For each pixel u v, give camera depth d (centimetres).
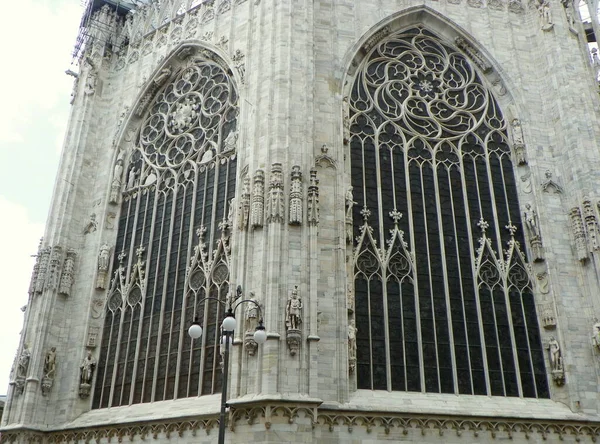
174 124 4072
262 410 2538
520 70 3794
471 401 2881
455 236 3309
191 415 2822
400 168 3447
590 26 4250
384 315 3020
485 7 3991
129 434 3066
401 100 3675
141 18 4684
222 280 3225
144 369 3338
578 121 3494
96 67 4509
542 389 3008
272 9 3525
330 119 3356
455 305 3125
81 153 4175
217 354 3036
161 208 3822
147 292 3569
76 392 3431
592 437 2864
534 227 3331
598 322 3055
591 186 3319
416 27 3956
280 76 3256
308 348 2675
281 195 2945
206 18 4181
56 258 3784
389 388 2861
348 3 3784
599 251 3144
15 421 3350
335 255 2997
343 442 2627
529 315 3170
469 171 3525
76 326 3662
